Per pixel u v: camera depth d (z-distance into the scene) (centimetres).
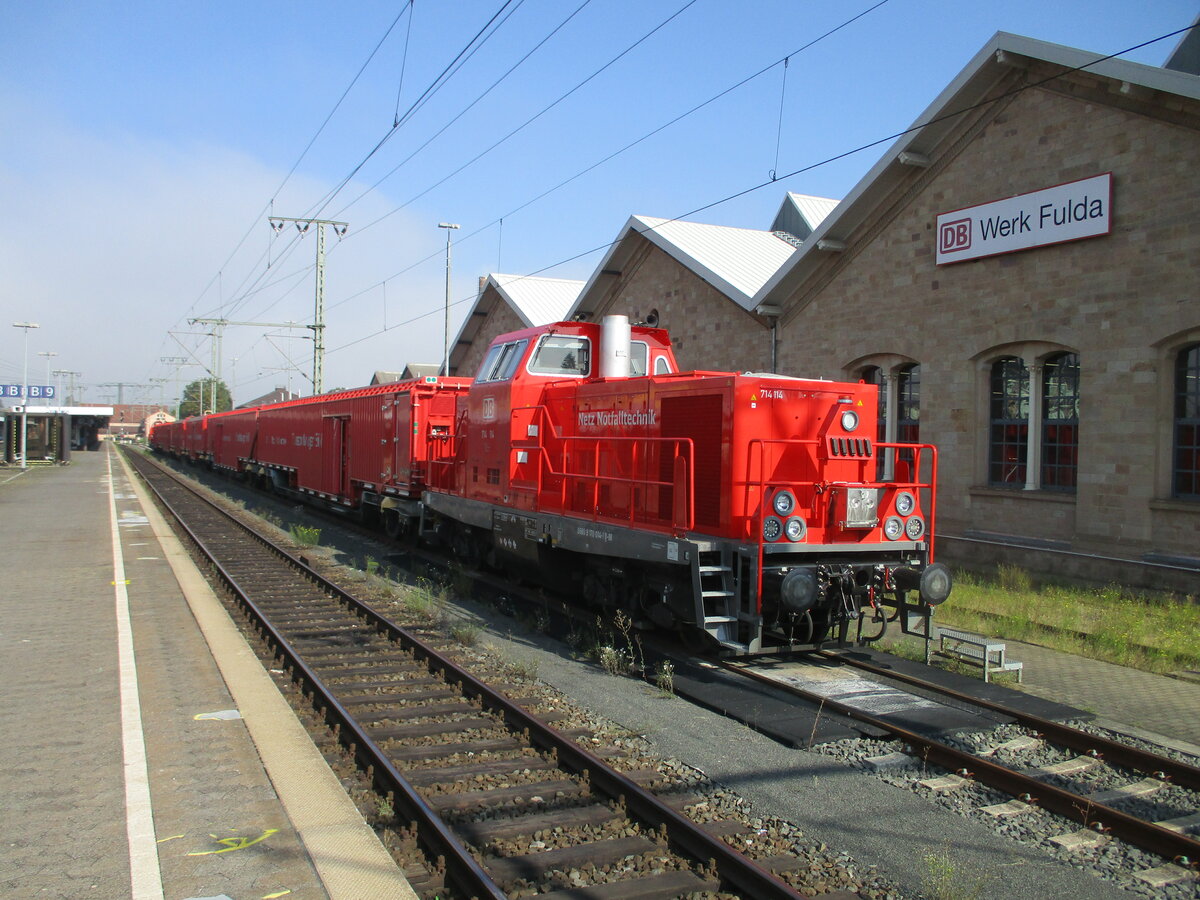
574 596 1209
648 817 511
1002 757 636
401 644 951
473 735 666
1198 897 448
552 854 467
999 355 1430
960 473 1480
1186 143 1157
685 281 2161
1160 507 1198
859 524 855
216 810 499
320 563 1558
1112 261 1248
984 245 1418
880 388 1666
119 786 530
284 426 2786
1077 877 464
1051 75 1316
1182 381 1204
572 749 595
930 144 1508
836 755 630
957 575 1388
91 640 916
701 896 436
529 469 1162
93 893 405
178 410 10481
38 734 623
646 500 955
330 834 465
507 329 3241
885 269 1612
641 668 841
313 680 753
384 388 1894
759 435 859
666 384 945
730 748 639
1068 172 1302
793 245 2508
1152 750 656
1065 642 983
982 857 482
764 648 832
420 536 1620
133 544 1745
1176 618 1047
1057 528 1345
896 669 848
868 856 480
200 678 778
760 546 798
